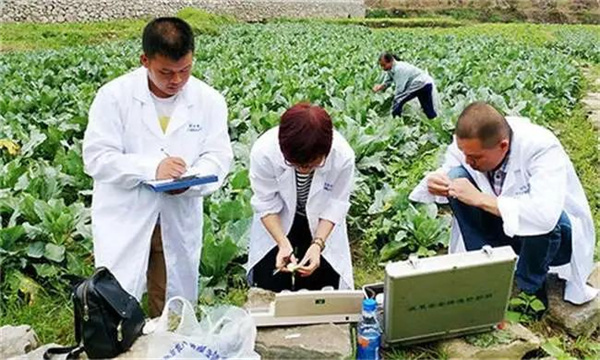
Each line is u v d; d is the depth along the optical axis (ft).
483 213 11.55
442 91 35.50
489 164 10.78
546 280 12.00
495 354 10.44
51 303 13.58
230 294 13.83
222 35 81.97
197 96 11.14
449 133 24.53
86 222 15.96
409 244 15.93
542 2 204.95
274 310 10.30
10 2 86.74
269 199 11.57
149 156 10.84
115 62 42.80
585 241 11.67
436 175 11.66
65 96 29.45
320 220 11.54
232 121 24.58
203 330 9.90
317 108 9.70
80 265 14.43
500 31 112.88
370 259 16.01
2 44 68.59
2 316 12.94
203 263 13.89
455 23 150.92
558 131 28.66
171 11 112.27
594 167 23.94
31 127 23.67
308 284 12.29
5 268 14.10
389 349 10.53
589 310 11.75
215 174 11.05
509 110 28.07
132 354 9.55
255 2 134.10
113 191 11.05
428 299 9.89
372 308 9.93
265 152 11.11
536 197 10.64
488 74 40.14
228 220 15.83
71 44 74.13
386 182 20.17
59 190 17.84
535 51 59.77
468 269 9.75
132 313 9.74
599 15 200.54
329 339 9.97
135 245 11.06
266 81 32.83
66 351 9.96
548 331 11.71
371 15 192.13
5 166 18.33
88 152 10.73
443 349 10.50
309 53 52.13
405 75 28.71
